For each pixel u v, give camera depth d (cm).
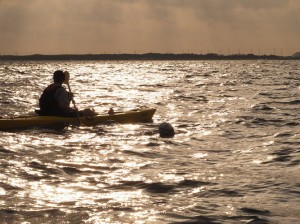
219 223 491
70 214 509
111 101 1953
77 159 812
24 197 569
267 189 625
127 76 4638
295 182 663
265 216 514
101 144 963
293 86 2930
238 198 584
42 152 861
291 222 495
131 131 1141
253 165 781
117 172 720
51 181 654
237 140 1042
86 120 1192
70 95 1173
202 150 921
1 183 628
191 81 3625
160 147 948
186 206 548
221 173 719
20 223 477
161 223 488
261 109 1659
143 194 598
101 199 571
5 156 807
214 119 1400
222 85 3075
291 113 1542
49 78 3928
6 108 1590
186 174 708
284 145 976
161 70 6931
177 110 1641
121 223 485
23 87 2666
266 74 4988
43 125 1129
